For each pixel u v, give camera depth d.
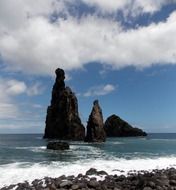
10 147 66.75
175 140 114.44
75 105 110.75
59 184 24.58
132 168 35.00
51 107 117.94
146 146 74.50
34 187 24.03
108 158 44.75
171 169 33.81
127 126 152.12
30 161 40.22
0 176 28.58
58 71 119.50
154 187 23.91
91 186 24.72
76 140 104.56
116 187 24.45
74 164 37.38
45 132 120.69
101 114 96.06
